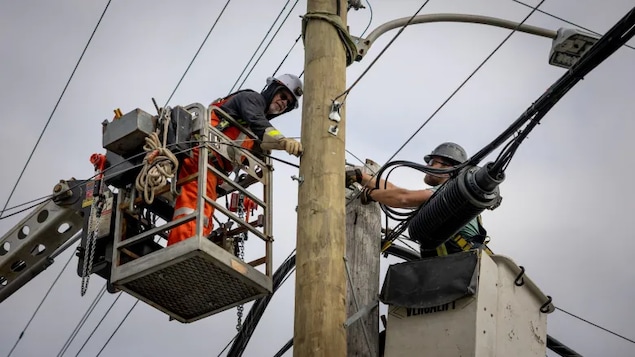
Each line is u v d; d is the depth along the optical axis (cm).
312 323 1008
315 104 1108
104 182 1161
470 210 1076
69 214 1345
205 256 1060
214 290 1120
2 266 1375
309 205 1060
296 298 1029
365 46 1180
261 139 1155
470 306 1066
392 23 1219
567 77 965
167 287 1113
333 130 1092
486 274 1082
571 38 1173
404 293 1106
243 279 1098
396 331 1104
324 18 1150
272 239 1150
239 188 1136
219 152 1127
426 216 1119
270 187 1171
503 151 1045
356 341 1139
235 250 1159
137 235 1112
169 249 1069
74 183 1334
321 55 1135
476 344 1048
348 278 1103
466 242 1162
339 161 1084
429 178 1223
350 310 1157
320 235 1044
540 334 1121
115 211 1153
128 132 1137
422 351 1076
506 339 1080
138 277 1089
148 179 1100
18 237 1373
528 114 1006
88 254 1142
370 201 1217
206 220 1105
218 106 1184
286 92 1211
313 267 1031
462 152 1240
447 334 1067
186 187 1123
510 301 1098
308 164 1081
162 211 1171
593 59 947
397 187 1195
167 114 1138
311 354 995
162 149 1107
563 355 1379
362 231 1207
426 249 1162
